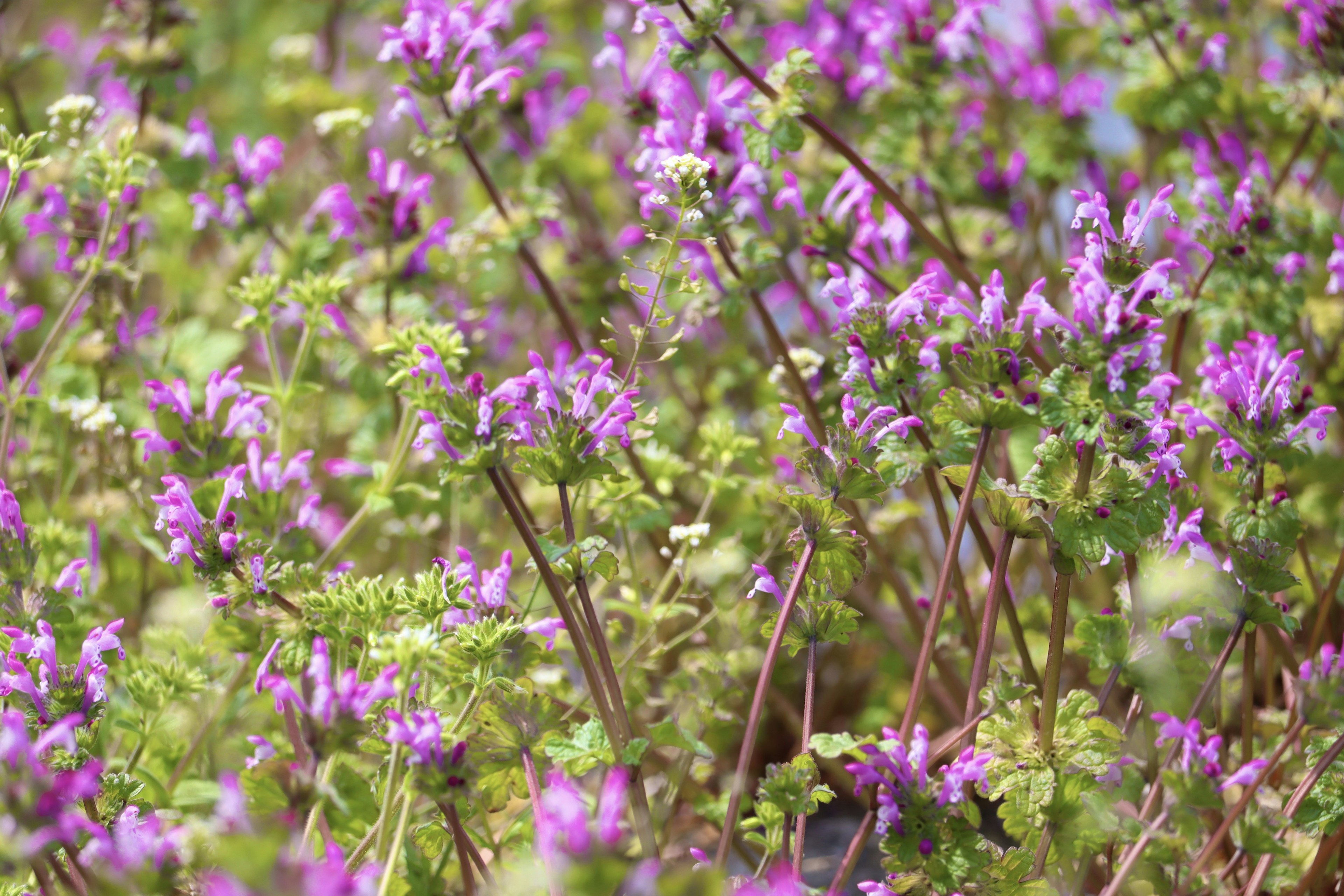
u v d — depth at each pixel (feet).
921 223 3.44
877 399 3.26
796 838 3.20
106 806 3.20
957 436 3.28
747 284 3.50
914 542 3.83
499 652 3.20
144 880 3.07
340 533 3.69
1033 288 3.18
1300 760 3.34
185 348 3.79
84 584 3.50
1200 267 3.67
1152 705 3.26
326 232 3.71
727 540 3.58
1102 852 3.28
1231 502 3.56
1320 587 3.49
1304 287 3.59
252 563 3.25
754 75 3.40
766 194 3.63
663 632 3.67
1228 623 3.27
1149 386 3.19
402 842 3.22
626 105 3.60
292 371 3.67
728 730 3.58
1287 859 3.23
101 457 3.59
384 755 3.19
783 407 3.23
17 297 3.83
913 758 3.17
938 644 3.49
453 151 3.80
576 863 3.03
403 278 3.62
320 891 3.01
